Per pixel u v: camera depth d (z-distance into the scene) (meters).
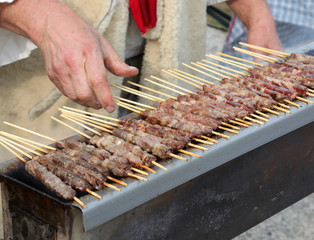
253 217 2.44
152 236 1.95
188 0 3.28
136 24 3.20
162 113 2.31
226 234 2.32
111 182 1.81
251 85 2.59
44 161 1.94
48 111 2.98
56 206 1.69
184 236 2.10
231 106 2.34
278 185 2.49
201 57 3.59
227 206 2.25
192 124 2.18
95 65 2.15
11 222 1.94
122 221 1.81
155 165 1.89
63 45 2.17
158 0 3.01
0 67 2.81
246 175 2.27
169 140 2.00
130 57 3.37
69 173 1.84
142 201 1.79
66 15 2.26
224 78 2.71
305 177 2.66
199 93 2.54
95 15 2.81
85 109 3.07
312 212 3.71
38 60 2.87
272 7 4.40
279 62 2.97
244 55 3.63
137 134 2.17
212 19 6.15
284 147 2.40
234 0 3.57
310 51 3.16
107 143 2.09
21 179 1.87
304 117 2.36
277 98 2.44
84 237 1.73
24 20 2.32
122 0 2.92
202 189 2.07
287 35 4.58
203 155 1.95
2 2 2.27
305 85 2.63
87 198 1.68
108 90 2.18
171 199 1.96
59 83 2.30
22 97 2.93
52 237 1.75
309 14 4.36
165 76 3.22
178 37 3.13
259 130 2.15
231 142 2.05
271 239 3.39
